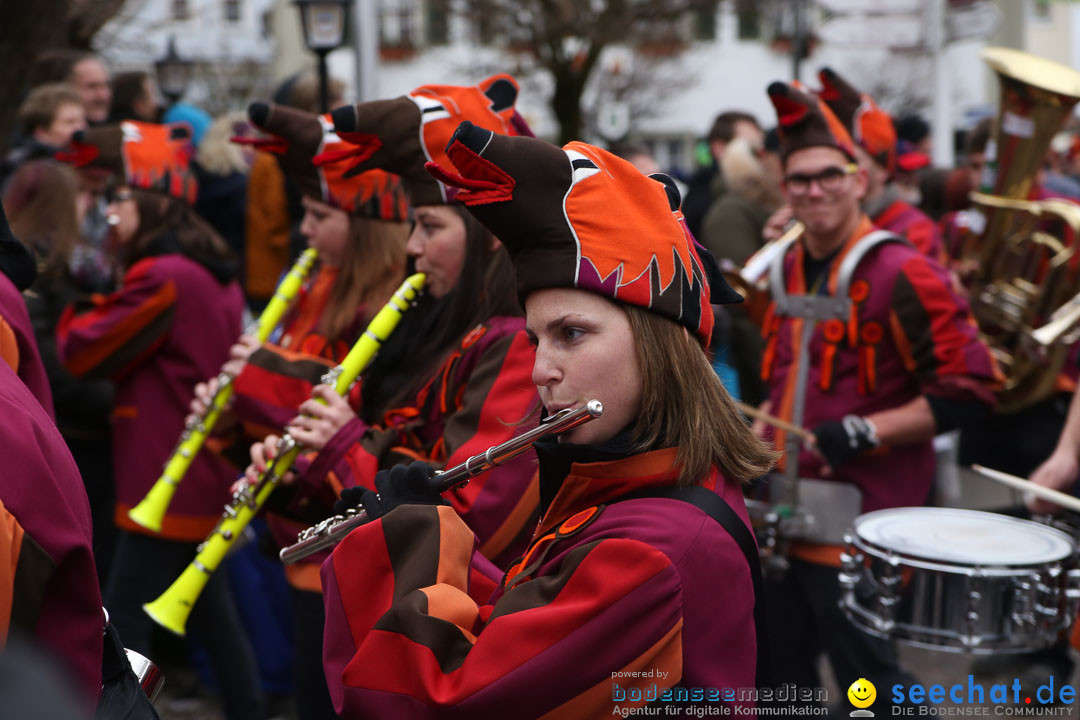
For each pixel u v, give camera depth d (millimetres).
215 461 3367
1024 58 3740
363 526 1574
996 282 3822
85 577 1346
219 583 3318
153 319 3375
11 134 6918
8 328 1764
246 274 5430
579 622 1353
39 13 6879
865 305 2918
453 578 1516
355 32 6867
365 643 1444
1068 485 2811
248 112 2676
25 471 1290
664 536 1384
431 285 2312
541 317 1437
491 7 17875
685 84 22281
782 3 17828
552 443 1493
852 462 2904
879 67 21766
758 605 1478
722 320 5098
